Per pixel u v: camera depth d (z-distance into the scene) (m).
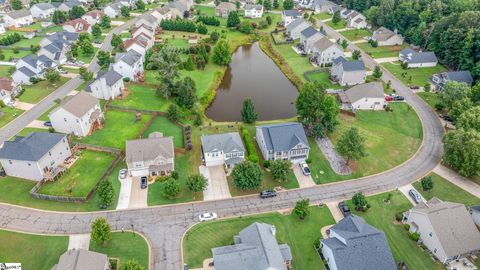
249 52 155.62
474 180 78.88
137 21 166.25
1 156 74.56
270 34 169.12
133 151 77.94
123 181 76.81
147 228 65.94
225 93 119.56
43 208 69.62
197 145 88.94
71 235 64.00
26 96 110.25
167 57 116.81
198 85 119.81
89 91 107.62
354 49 150.50
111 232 64.69
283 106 110.88
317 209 70.81
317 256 60.94
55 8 194.12
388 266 56.12
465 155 75.38
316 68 133.38
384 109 106.06
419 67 133.25
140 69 126.81
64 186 75.06
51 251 60.91
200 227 66.38
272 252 56.00
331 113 91.06
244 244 57.94
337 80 123.56
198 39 159.38
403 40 155.75
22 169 75.56
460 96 99.56
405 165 83.50
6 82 108.06
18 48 145.25
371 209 70.88
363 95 104.62
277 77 132.12
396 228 66.81
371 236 58.28
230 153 80.44
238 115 105.56
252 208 71.06
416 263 60.03
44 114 100.31
